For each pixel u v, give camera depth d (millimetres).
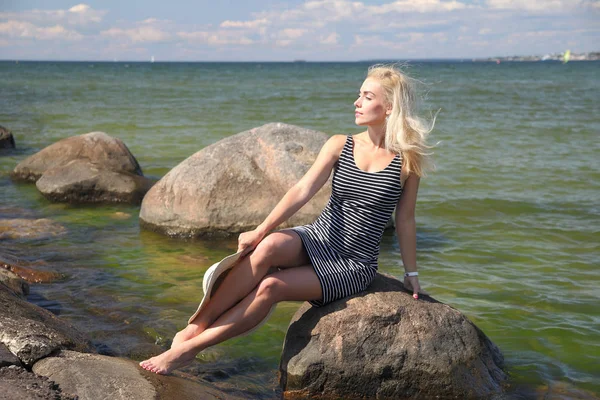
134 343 4684
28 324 3854
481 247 7387
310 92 40812
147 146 14945
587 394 4129
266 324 5156
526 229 8148
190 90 42719
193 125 19781
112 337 4773
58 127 19016
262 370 4410
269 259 3871
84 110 25328
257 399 3975
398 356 3984
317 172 4043
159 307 5434
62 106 27438
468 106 28500
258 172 7758
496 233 7977
